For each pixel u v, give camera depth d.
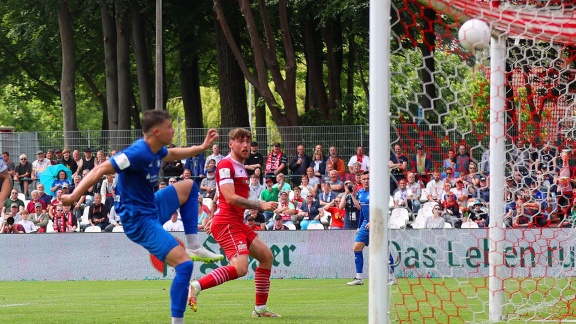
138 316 12.32
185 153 9.48
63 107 42.06
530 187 15.70
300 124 39.12
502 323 11.02
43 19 44.84
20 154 32.44
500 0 10.38
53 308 14.03
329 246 22.86
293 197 25.88
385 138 8.76
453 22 10.60
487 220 18.50
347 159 30.02
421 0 10.17
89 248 23.81
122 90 41.69
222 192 11.00
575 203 16.06
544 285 16.56
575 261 16.80
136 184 8.96
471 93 10.88
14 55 54.88
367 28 39.19
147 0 41.66
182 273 9.04
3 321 11.63
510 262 16.94
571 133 14.56
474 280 19.56
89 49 52.06
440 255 20.31
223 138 30.83
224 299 15.61
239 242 11.09
